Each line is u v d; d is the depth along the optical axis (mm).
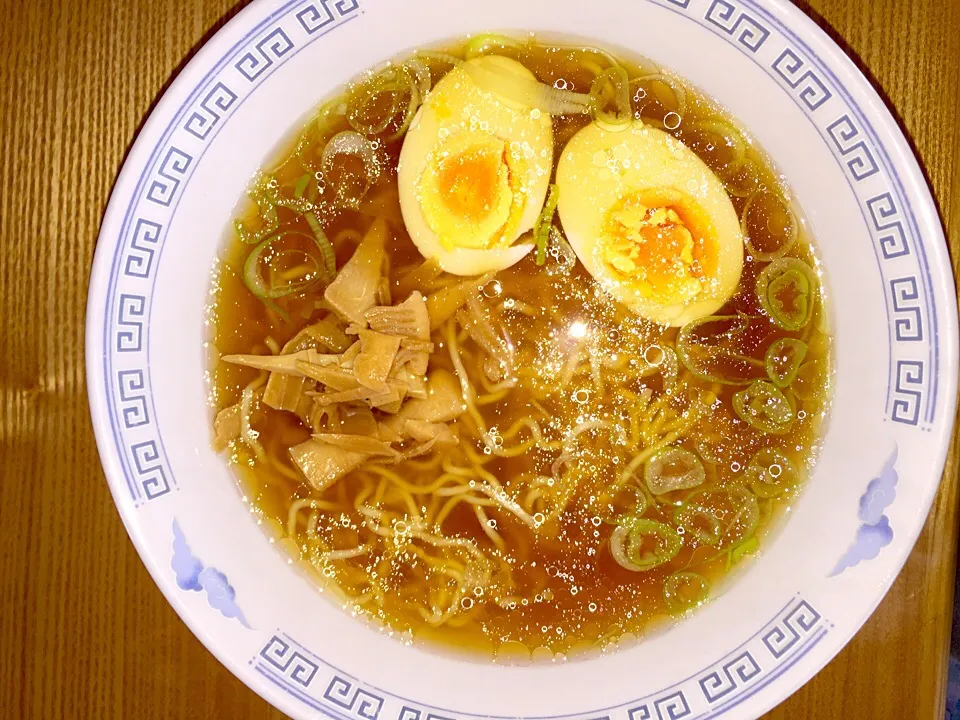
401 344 212
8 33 219
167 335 213
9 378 223
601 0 206
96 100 219
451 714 214
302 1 199
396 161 221
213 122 207
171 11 217
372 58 215
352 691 214
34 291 222
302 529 225
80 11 218
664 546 220
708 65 209
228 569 214
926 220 194
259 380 224
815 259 214
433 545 226
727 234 218
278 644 213
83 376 223
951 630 217
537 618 221
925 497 197
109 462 203
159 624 224
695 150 217
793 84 201
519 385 225
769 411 218
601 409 223
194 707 223
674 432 220
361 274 218
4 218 221
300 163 221
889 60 213
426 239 222
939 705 216
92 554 224
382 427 219
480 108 219
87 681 223
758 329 218
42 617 224
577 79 217
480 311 221
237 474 224
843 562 205
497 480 225
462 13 211
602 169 219
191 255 215
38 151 220
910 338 200
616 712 212
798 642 206
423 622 223
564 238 220
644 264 220
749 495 218
